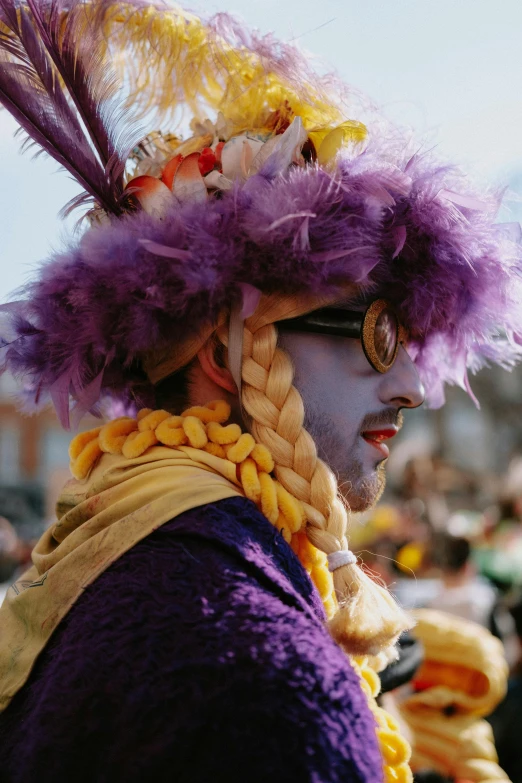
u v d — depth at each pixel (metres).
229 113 1.17
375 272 1.00
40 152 1.10
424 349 1.19
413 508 4.19
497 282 1.08
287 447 0.94
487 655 2.09
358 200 0.96
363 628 0.89
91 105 1.12
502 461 10.49
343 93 1.15
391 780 1.01
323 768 0.67
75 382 1.03
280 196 0.93
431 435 10.76
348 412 1.00
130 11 1.14
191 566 0.79
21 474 15.10
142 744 0.69
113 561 0.83
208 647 0.72
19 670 0.84
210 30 1.16
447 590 3.05
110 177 1.08
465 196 1.06
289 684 0.70
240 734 0.68
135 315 0.96
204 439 0.93
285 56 1.15
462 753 2.02
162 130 1.21
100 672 0.74
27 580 1.00
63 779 0.73
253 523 0.86
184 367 1.02
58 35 1.12
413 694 2.08
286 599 0.81
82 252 1.00
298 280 0.94
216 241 0.93
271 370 0.96
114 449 0.97
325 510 0.93
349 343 1.00
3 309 1.07
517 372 10.28
